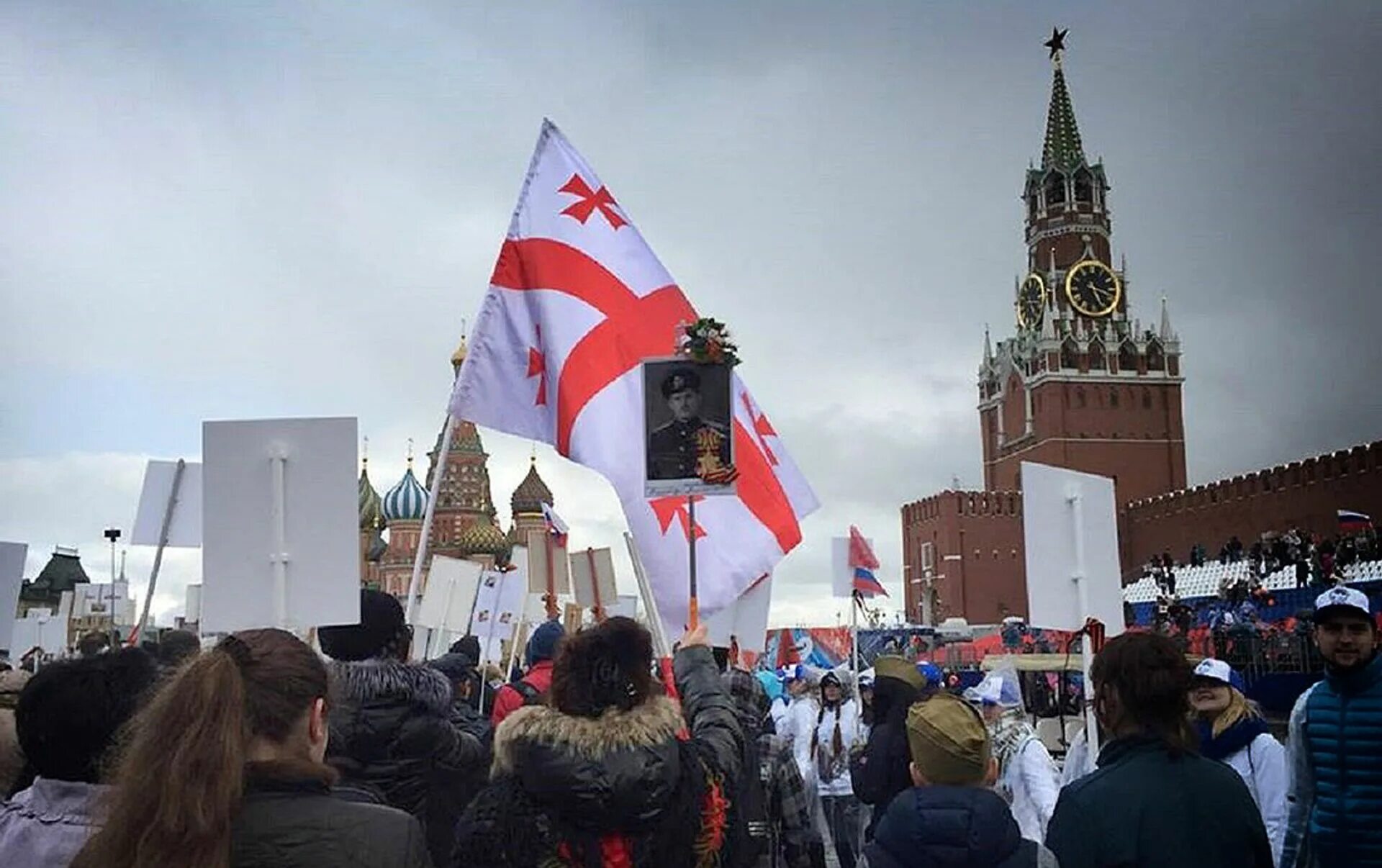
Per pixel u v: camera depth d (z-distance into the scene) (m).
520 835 3.39
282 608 5.59
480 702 8.55
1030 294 108.06
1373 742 5.09
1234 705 5.89
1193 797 4.00
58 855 3.06
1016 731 7.56
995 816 3.59
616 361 7.07
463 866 3.47
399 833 2.65
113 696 3.27
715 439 5.13
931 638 52.44
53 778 3.27
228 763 2.47
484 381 7.12
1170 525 85.00
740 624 9.30
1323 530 70.19
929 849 3.55
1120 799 4.01
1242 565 61.56
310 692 2.79
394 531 68.31
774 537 6.91
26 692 3.32
